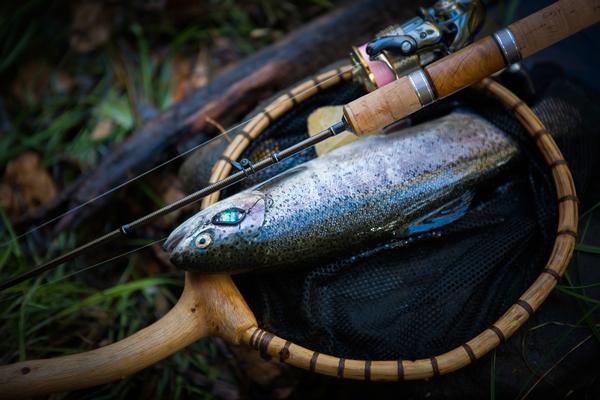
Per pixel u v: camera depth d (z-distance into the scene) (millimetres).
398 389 774
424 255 736
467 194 735
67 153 1011
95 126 1029
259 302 718
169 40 1080
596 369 695
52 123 1043
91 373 667
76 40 1070
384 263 732
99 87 1058
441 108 771
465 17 698
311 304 709
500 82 792
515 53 671
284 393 834
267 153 767
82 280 916
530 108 770
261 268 695
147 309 894
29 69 1082
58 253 920
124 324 863
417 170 716
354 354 705
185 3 1070
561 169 698
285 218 685
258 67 920
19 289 844
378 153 716
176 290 909
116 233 682
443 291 712
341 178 702
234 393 836
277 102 771
